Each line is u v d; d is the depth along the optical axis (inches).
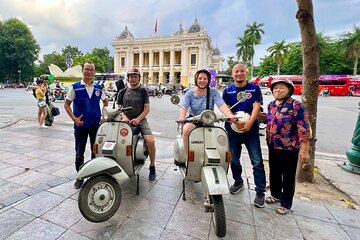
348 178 168.2
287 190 119.3
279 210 119.0
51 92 831.1
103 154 118.8
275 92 117.7
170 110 582.2
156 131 328.8
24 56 2374.5
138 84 151.2
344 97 1259.8
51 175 157.6
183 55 2487.7
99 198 104.6
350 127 385.7
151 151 150.1
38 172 162.6
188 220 110.9
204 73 126.8
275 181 127.7
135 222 108.6
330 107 706.8
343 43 1777.8
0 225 103.7
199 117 114.4
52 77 1123.9
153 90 1180.5
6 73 2437.3
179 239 97.7
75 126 148.4
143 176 161.6
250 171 176.7
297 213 119.9
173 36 2546.8
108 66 3368.6
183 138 125.6
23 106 603.8
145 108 148.4
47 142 243.0
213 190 98.2
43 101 324.8
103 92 156.2
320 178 168.1
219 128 119.6
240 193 140.6
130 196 132.7
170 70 2615.7
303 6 144.3
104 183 106.9
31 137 264.2
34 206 119.0
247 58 2047.2
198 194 136.3
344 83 1373.0
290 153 115.9
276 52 2022.6
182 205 124.0
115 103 154.3
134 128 138.4
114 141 123.9
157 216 113.6
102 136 126.0
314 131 155.0
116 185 108.7
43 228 102.4
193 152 116.6
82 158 151.5
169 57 2696.9
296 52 1930.4
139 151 138.3
